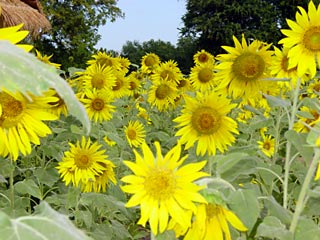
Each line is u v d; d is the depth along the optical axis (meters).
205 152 0.93
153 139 2.06
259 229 0.59
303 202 0.63
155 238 0.51
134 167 0.51
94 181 1.16
